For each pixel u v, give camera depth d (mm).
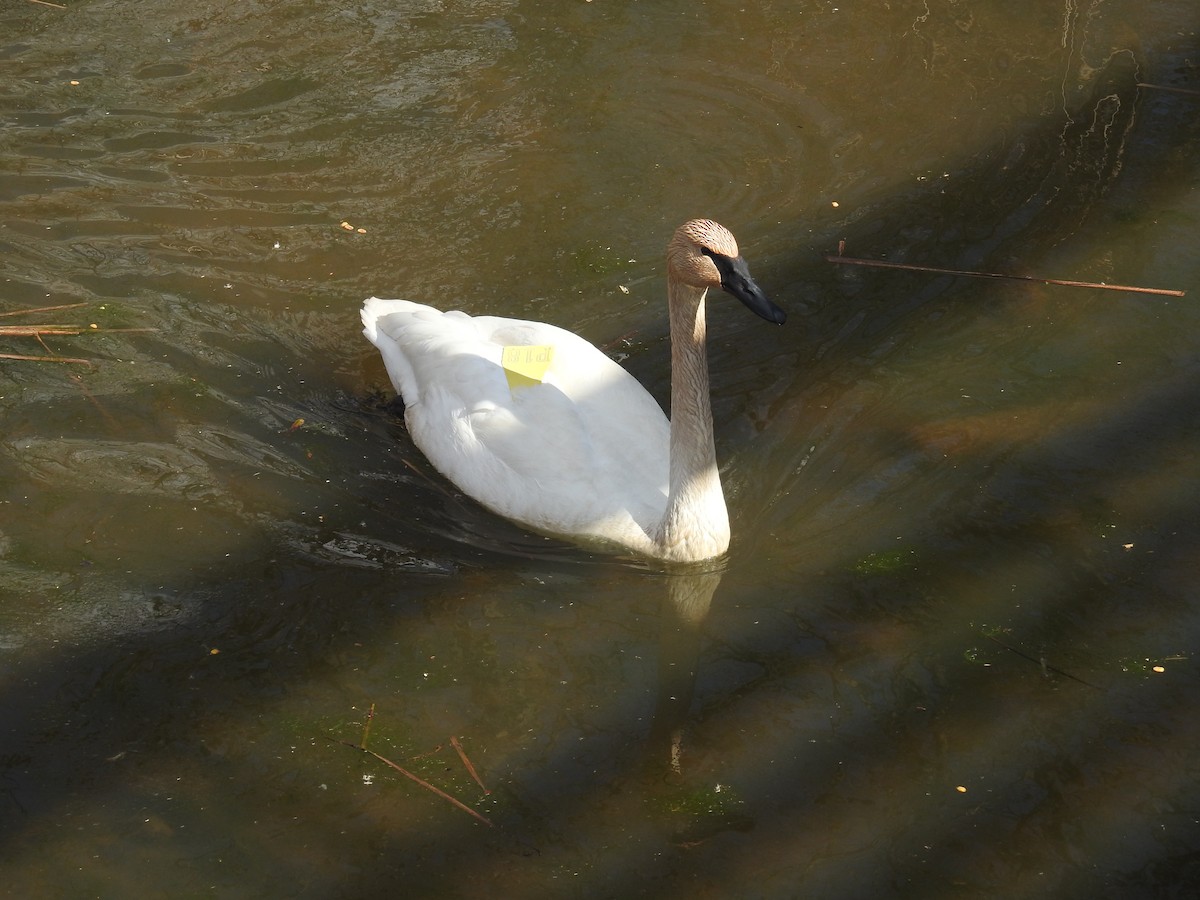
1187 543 6266
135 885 4699
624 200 9188
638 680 5668
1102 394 7312
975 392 7383
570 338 7195
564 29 11203
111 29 10906
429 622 5965
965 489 6688
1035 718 5371
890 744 5281
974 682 5566
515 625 5977
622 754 5277
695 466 6254
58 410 7168
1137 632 5793
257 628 5875
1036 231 8805
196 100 10047
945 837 4859
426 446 7098
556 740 5352
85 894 4664
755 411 7328
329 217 8914
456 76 10484
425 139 9742
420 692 5574
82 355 7578
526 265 8570
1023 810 4957
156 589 6066
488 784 5141
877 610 6000
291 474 6871
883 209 9094
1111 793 5016
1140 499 6562
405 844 4879
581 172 9453
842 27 11344
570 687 5625
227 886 4699
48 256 8383
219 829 4930
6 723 5355
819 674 5660
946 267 8500
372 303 7773
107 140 9547
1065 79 10547
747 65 10781
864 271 8492
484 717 5457
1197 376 7402
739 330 8023
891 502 6645
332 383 7633
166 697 5508
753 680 5648
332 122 9875
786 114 10172
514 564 6414
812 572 6258
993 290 8258
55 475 6719
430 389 7121
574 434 6715
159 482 6715
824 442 7086
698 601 6152
